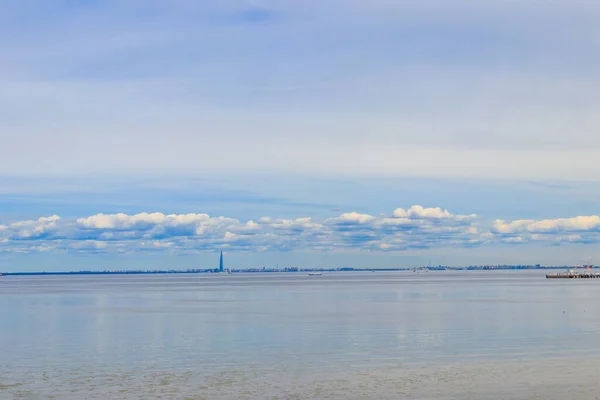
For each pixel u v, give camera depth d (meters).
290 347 61.84
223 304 133.88
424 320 88.69
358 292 193.88
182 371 49.72
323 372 48.62
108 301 151.00
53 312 112.88
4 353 60.03
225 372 49.06
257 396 41.31
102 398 41.19
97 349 62.19
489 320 87.81
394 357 55.03
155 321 91.75
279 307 121.44
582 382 43.91
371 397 40.72
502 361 52.31
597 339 65.44
